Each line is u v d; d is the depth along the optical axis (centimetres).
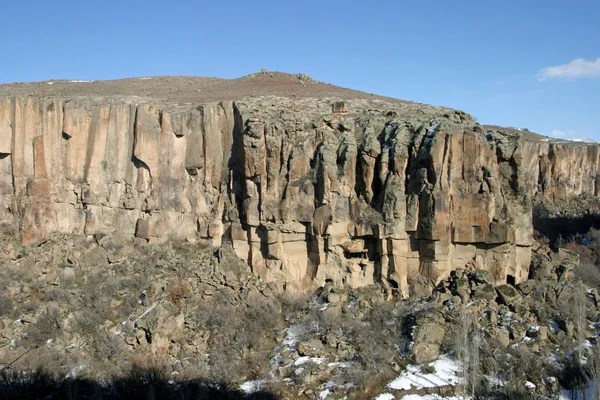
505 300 4012
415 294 4122
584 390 3275
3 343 3650
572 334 3825
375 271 4238
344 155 4231
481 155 4175
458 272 4134
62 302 3934
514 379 3347
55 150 4472
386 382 3384
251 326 3775
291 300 4019
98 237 4381
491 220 4122
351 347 3609
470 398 3184
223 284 4084
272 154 4191
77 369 3431
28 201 4347
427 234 4097
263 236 4241
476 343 3412
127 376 3288
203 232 4438
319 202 4159
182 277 4091
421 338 3600
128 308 3853
